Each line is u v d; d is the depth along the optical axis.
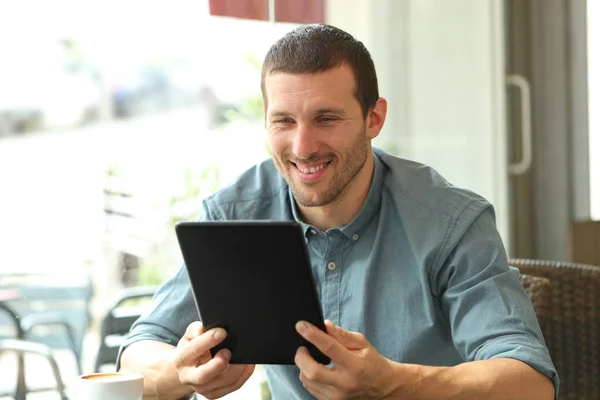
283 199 1.92
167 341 1.85
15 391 2.72
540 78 4.59
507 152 4.39
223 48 3.11
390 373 1.44
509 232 4.51
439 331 1.77
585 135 4.64
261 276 1.39
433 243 1.76
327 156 1.67
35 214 2.80
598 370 2.35
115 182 2.92
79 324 2.87
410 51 3.77
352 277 1.81
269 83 1.67
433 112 3.86
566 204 4.64
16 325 2.77
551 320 2.35
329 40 1.67
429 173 1.89
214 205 1.95
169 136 3.01
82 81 2.85
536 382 1.55
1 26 2.72
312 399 1.80
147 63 2.96
